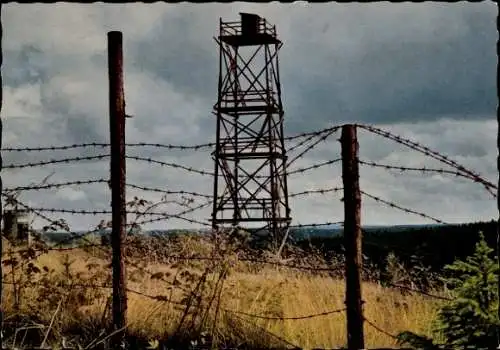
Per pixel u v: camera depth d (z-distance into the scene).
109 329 9.55
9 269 10.48
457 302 7.60
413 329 9.80
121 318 9.47
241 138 30.19
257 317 10.15
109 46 9.70
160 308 10.30
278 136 30.72
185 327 10.05
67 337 9.26
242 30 31.61
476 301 7.45
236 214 28.83
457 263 7.70
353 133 8.41
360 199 8.40
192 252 10.30
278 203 28.67
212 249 10.20
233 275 10.71
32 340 9.53
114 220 9.61
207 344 9.70
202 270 10.25
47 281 10.12
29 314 9.95
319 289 10.89
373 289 11.05
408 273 11.26
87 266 10.03
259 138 29.95
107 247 10.16
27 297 10.12
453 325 7.61
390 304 10.55
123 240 9.59
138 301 10.36
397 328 10.00
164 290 10.59
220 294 10.19
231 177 29.70
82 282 10.07
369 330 9.91
